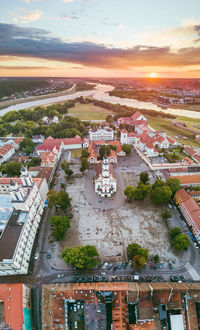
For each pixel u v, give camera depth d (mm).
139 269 89688
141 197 123625
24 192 104250
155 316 73750
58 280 85938
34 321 75000
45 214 119375
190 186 134500
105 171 125312
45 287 78188
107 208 123062
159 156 187625
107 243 100812
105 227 109750
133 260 86688
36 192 111375
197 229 100250
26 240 92062
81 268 90250
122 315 71000
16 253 80125
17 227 89125
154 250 97562
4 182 132250
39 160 177875
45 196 129750
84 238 103375
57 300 74500
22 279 86500
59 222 99375
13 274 87938
